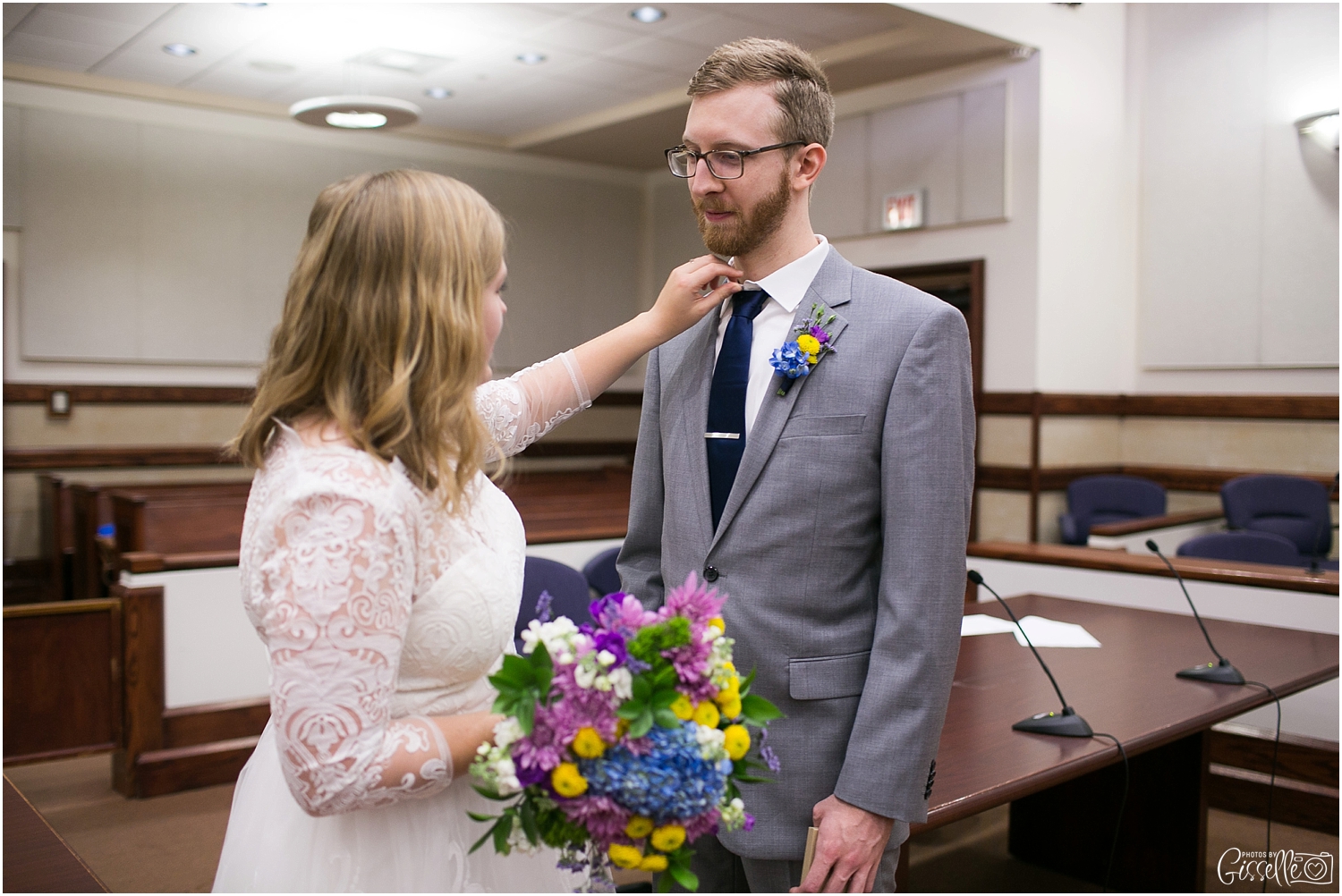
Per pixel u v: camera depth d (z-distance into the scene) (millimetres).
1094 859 3088
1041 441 6527
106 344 7230
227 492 6047
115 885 2992
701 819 1037
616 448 9609
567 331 9367
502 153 8930
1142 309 7012
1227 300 6613
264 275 7859
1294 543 5645
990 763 1888
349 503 1025
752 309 1571
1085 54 6656
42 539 6770
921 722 1362
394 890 1186
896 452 1411
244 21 5895
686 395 1622
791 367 1465
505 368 8992
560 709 999
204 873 3084
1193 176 6742
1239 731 3639
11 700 3494
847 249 7414
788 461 1472
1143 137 6957
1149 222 6961
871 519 1482
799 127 1474
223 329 7695
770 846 1450
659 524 1738
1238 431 6598
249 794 1290
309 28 6020
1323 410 6211
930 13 5652
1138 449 7051
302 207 8008
